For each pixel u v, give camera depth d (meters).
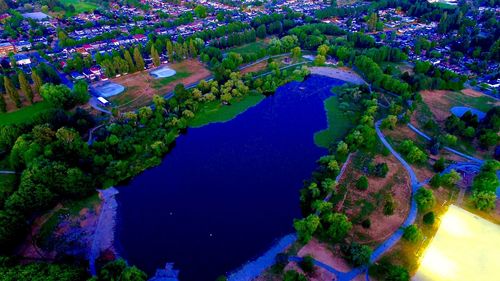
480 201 144.12
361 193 156.38
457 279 116.50
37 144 166.88
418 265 122.31
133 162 179.00
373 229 138.62
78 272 115.25
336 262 126.69
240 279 124.38
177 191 166.25
